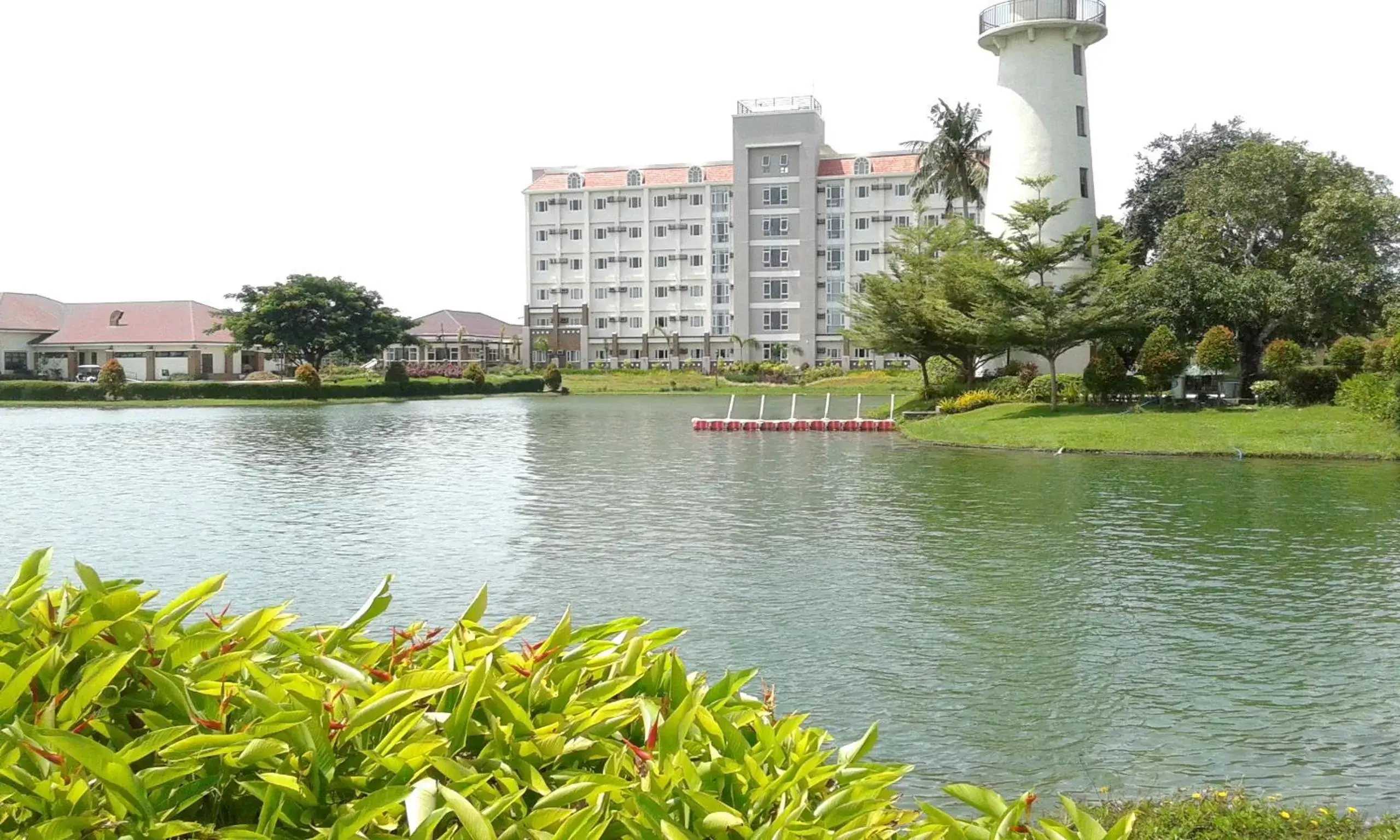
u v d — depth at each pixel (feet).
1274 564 38.68
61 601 8.34
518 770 7.36
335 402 190.08
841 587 35.09
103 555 41.68
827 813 7.30
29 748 6.45
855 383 237.66
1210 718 22.31
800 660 26.66
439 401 200.23
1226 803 16.43
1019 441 90.79
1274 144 130.21
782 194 271.28
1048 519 50.16
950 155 167.32
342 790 7.04
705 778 7.45
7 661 7.63
